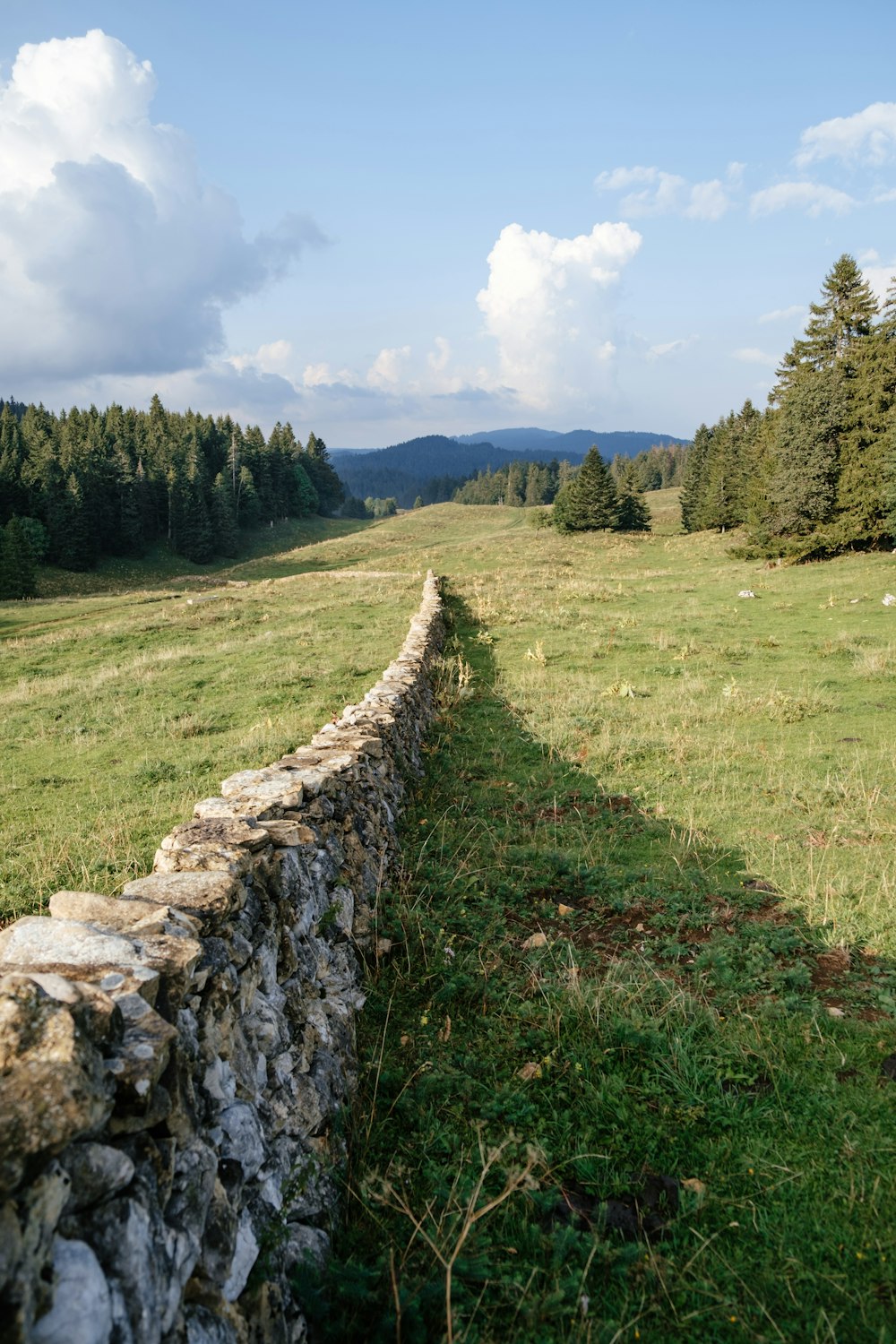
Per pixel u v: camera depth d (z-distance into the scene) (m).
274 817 4.73
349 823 5.77
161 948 2.64
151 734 12.73
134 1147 2.06
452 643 21.05
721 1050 4.44
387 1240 3.21
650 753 10.84
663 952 5.63
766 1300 2.98
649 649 19.14
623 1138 3.81
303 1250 2.86
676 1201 3.45
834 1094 4.12
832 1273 3.07
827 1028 4.73
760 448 55.34
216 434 126.44
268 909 3.75
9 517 86.44
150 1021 2.25
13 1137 1.58
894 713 12.65
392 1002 4.87
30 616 44.06
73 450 92.56
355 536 95.62
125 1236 1.88
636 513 75.75
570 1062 4.33
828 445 39.59
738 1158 3.69
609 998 4.88
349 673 16.44
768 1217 3.37
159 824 8.38
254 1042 3.21
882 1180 3.53
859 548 39.72
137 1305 1.83
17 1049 1.80
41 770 11.16
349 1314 2.81
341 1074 3.94
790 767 10.20
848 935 5.86
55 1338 1.59
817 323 46.12
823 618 23.02
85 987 2.16
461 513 120.38
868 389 38.72
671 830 8.12
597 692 14.77
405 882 6.44
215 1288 2.26
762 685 14.95
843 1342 2.80
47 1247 1.64
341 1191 3.41
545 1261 3.12
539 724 12.50
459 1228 3.20
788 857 7.43
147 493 96.94
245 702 14.45
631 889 6.72
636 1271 3.09
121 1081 2.04
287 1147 3.14
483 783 9.80
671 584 34.28
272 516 122.12
